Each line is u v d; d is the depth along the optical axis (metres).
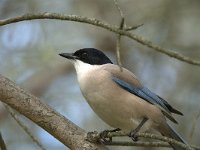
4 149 7.21
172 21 14.23
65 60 14.45
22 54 13.72
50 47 13.76
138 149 12.07
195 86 13.33
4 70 13.55
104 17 14.64
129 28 6.88
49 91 13.98
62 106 13.31
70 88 14.04
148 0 14.49
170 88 13.40
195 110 12.88
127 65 14.13
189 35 14.08
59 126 7.02
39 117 7.02
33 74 14.15
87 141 7.00
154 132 9.73
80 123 13.05
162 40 14.00
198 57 13.77
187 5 14.34
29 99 7.05
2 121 12.89
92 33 14.62
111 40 14.64
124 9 14.52
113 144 7.23
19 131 12.71
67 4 14.48
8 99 7.02
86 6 14.62
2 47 13.72
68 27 14.24
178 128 12.60
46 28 13.74
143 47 14.20
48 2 14.24
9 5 14.15
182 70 13.62
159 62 13.93
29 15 7.01
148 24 14.25
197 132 12.45
